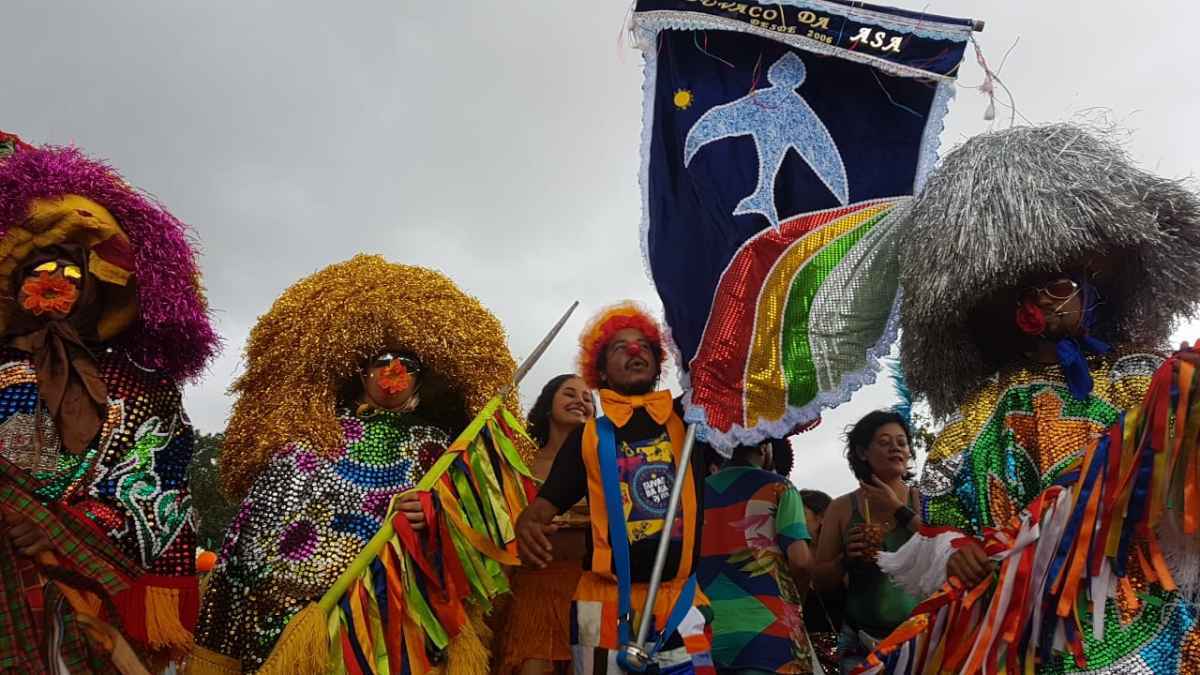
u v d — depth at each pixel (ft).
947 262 12.39
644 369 13.61
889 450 16.19
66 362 12.30
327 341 14.75
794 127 14.82
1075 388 12.00
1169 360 11.01
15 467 11.17
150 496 12.27
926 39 14.69
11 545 11.03
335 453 14.33
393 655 12.83
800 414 13.75
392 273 15.66
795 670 14.07
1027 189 12.04
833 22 14.67
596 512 12.31
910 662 12.93
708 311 13.80
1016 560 11.45
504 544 13.92
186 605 12.55
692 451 13.04
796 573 15.17
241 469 14.61
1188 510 10.61
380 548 13.21
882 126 14.87
